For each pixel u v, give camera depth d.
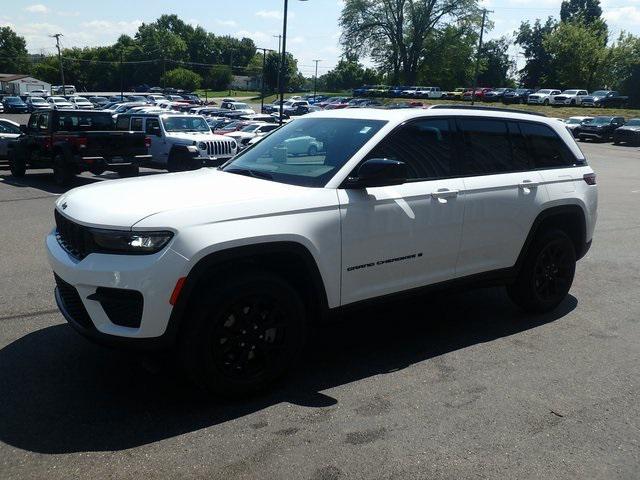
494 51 106.38
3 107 55.47
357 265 3.79
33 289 5.63
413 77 79.06
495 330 4.87
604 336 4.78
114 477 2.75
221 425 3.23
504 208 4.58
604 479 2.86
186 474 2.79
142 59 135.25
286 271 3.73
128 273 3.07
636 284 6.43
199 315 3.22
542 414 3.47
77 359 4.03
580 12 96.19
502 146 4.78
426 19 75.44
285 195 3.53
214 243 3.18
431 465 2.93
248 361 3.48
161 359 3.57
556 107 58.81
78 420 3.24
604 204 12.91
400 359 4.22
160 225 3.10
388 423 3.31
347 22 77.56
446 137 4.40
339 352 4.34
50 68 128.75
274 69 115.94
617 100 60.50
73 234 3.39
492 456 3.02
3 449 2.95
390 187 3.95
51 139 13.80
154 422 3.24
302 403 3.51
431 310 5.38
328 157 3.96
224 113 45.00
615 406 3.59
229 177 4.00
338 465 2.90
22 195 12.36
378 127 4.09
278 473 2.82
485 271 4.61
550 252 5.11
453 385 3.81
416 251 4.09
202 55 158.00
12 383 3.66
